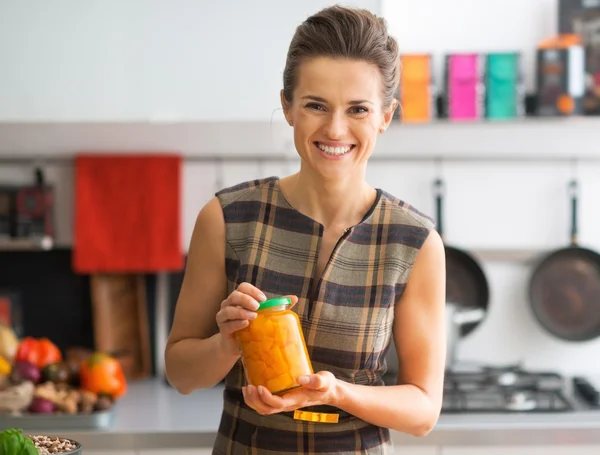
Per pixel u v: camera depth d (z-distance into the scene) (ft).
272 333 3.98
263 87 8.05
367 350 4.53
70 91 8.02
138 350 9.34
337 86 4.11
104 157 9.03
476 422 7.38
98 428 7.25
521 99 8.44
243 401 4.66
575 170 9.25
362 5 7.97
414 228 4.62
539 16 9.06
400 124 7.88
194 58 8.04
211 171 9.27
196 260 4.76
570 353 9.26
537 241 9.28
